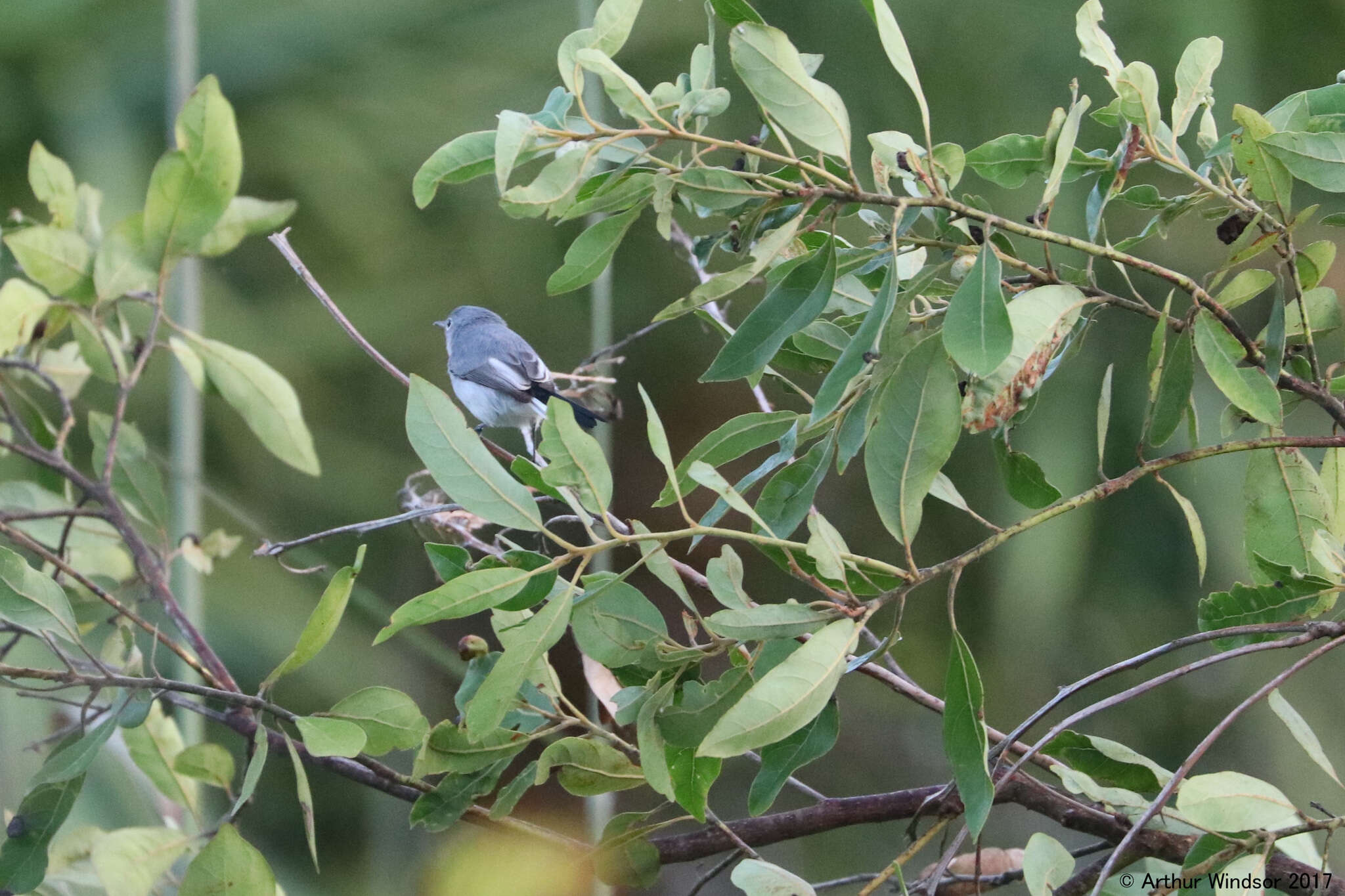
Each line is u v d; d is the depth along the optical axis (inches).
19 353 216.5
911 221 144.4
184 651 199.8
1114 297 142.8
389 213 357.1
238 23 350.0
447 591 126.6
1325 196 357.1
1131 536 408.5
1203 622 168.1
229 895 153.6
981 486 419.5
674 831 389.1
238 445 298.7
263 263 341.4
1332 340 200.1
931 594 424.5
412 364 350.6
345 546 308.7
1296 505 169.5
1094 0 148.3
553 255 366.3
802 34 411.5
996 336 122.9
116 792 229.1
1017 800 177.9
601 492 129.4
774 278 149.9
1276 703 148.6
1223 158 158.7
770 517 144.3
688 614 142.8
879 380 137.4
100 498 195.9
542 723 167.3
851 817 180.5
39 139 321.7
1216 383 143.7
